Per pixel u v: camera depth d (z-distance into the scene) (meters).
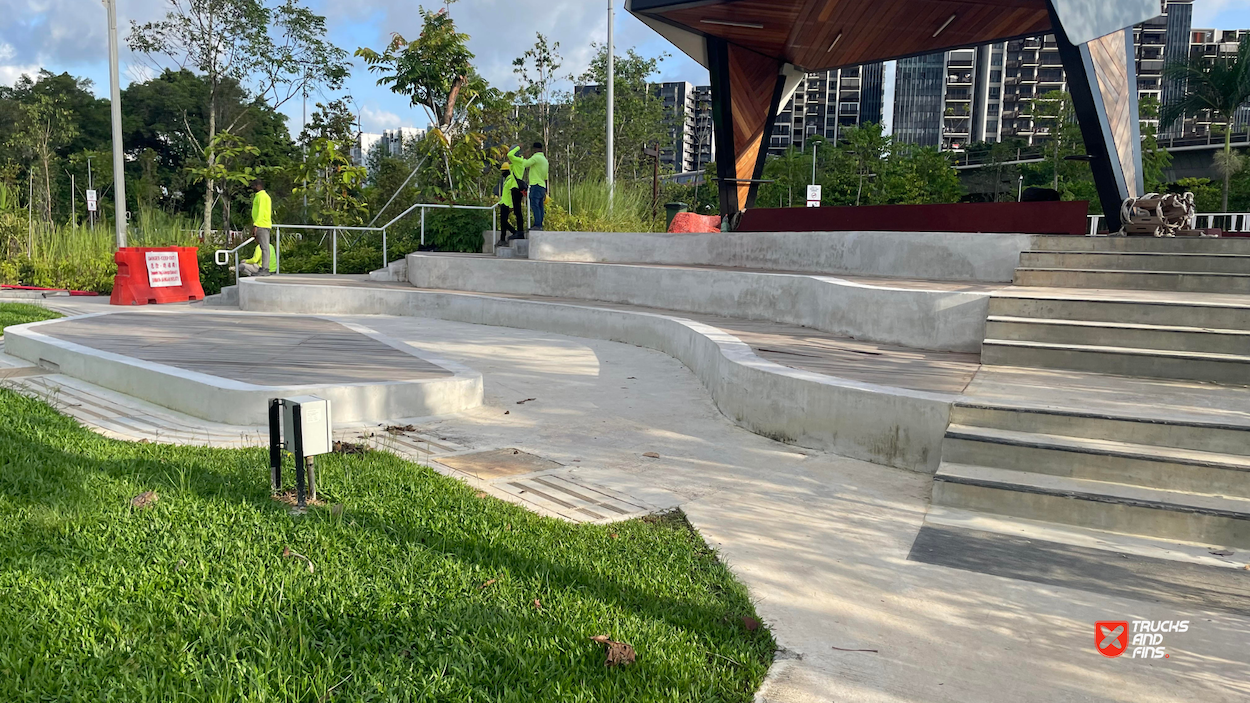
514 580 3.62
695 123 148.75
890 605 3.67
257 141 54.78
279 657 2.86
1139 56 136.75
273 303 15.12
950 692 2.95
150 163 59.78
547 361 9.99
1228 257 8.61
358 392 6.74
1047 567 4.12
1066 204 10.50
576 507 4.88
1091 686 3.02
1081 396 5.89
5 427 5.65
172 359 7.90
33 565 3.45
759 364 7.00
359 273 19.02
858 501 5.11
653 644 3.12
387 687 2.69
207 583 3.40
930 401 5.66
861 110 160.88
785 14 14.52
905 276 11.06
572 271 13.91
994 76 141.38
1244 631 3.47
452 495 4.77
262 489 4.62
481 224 18.78
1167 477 4.82
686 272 12.23
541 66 36.53
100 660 2.78
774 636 3.35
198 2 34.75
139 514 4.12
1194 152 67.94
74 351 8.25
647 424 7.03
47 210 36.69
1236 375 6.36
